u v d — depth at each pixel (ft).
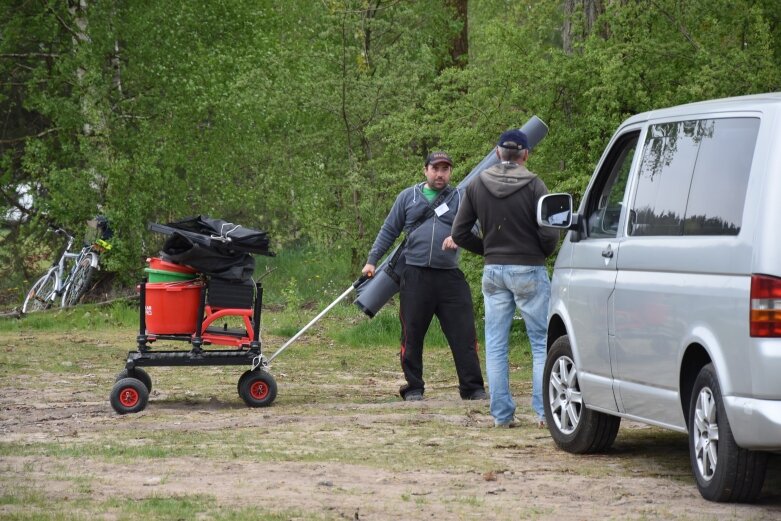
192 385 50.98
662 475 28.12
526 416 39.22
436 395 48.65
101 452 31.42
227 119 100.22
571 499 24.95
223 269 43.34
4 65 104.22
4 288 108.68
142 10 100.94
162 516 22.58
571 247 31.99
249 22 105.50
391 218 46.24
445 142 65.51
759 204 23.53
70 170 95.76
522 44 64.34
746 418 23.03
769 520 22.67
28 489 25.63
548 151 61.62
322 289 100.42
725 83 58.03
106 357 63.36
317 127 98.22
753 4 63.62
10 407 43.98
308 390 50.37
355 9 91.76
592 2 66.08
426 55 91.20
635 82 59.67
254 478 27.22
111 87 100.42
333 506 23.79
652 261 26.91
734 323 23.47
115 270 94.99
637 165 29.09
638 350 27.48
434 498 24.88
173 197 99.66
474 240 35.91
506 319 35.63
